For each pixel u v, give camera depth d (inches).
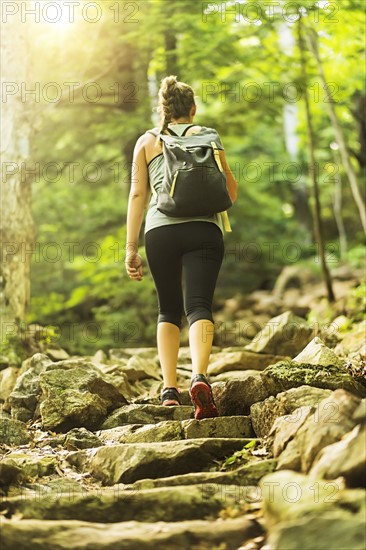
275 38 499.5
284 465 156.3
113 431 203.6
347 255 754.8
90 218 660.1
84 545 130.6
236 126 573.0
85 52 520.4
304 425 160.4
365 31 453.7
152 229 206.7
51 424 212.8
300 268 748.0
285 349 317.1
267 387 202.7
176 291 210.5
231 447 175.8
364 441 141.6
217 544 134.0
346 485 139.2
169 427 193.3
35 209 655.8
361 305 424.8
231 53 482.9
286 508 132.6
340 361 224.7
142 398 240.5
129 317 513.7
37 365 258.8
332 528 123.0
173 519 146.9
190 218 204.5
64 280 641.0
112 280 517.0
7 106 341.1
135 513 147.9
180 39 510.9
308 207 967.6
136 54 549.6
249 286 829.2
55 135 605.9
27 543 130.0
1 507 147.7
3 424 203.5
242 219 834.2
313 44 474.3
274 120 568.1
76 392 218.1
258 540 133.6
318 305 519.2
